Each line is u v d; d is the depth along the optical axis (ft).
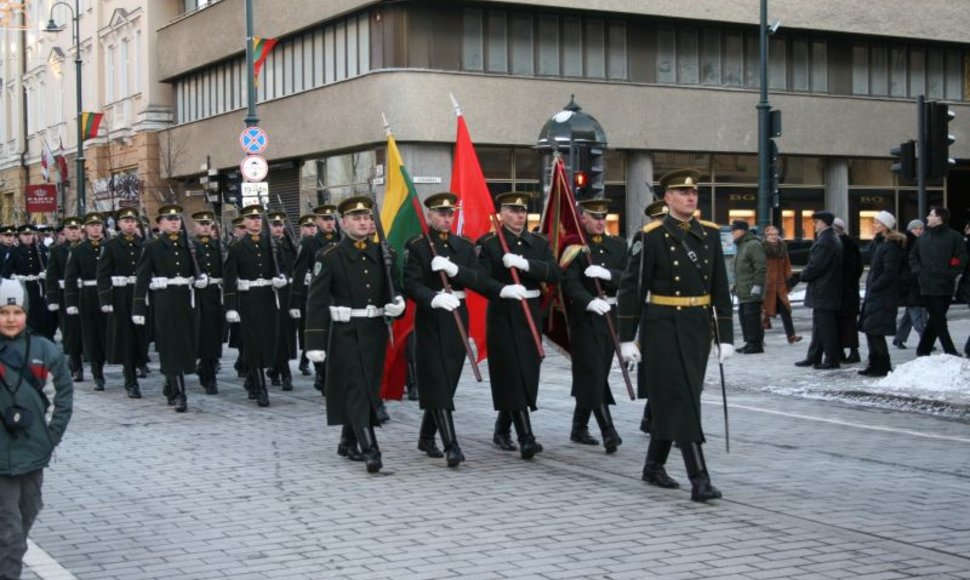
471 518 27.45
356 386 33.50
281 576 22.97
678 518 27.07
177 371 47.24
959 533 25.48
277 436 40.09
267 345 48.39
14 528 20.49
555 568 23.12
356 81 111.45
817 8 128.26
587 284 35.86
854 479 31.32
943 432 38.96
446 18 109.40
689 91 121.70
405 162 108.68
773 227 67.10
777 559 23.48
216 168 140.05
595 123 72.69
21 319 20.95
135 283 48.44
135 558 24.63
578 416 37.37
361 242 34.09
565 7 112.68
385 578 22.66
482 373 57.88
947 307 54.24
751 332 62.44
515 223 35.27
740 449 35.88
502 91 111.14
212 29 139.44
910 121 136.87
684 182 29.12
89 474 33.71
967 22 138.72
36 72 200.34
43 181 191.72
